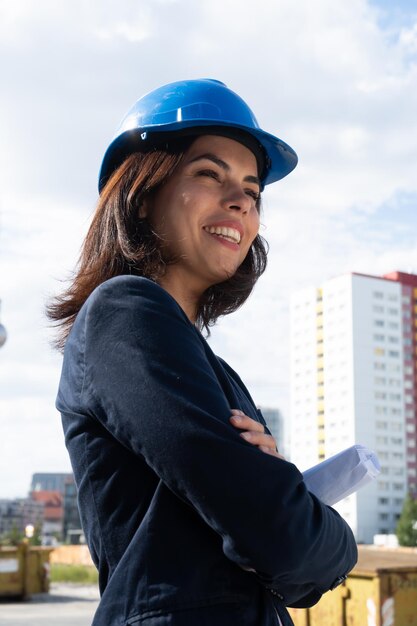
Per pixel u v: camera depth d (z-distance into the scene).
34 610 16.69
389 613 8.34
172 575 1.42
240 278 2.16
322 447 161.88
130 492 1.51
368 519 144.50
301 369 169.75
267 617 1.46
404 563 8.95
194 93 1.88
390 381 158.62
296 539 1.42
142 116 1.87
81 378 1.58
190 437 1.42
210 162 1.86
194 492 1.41
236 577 1.45
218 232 1.85
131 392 1.48
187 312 1.95
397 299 162.50
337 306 163.12
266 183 2.21
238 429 1.50
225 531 1.40
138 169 1.86
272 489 1.42
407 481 153.00
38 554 19.55
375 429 155.75
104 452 1.54
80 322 1.64
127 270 1.81
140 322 1.54
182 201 1.83
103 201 1.88
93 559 1.58
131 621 1.40
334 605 8.72
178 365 1.51
